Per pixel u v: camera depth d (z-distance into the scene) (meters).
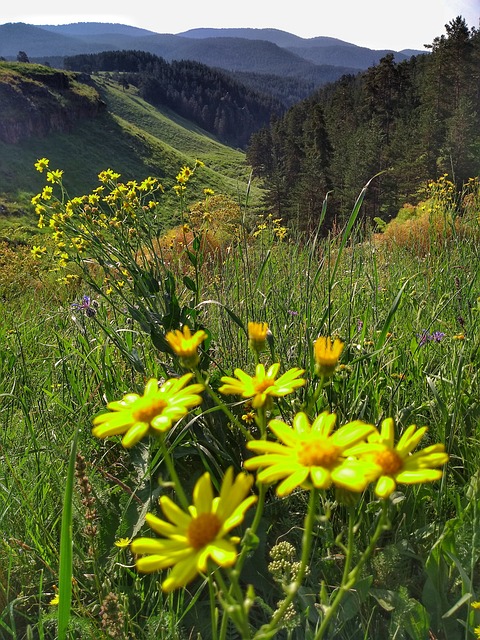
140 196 2.33
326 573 1.54
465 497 1.70
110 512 1.72
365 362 2.13
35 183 75.31
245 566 1.58
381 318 2.66
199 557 0.68
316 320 2.46
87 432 2.10
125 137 91.69
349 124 61.84
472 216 4.27
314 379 1.98
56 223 2.21
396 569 1.49
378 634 1.41
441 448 0.82
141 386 2.21
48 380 2.71
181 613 1.46
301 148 61.31
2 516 1.62
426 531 1.58
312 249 2.32
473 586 1.49
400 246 4.84
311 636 1.27
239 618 0.68
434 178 37.00
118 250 2.15
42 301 4.86
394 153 41.44
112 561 1.58
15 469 1.92
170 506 0.73
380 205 40.41
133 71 196.12
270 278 2.98
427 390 2.13
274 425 0.82
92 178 81.19
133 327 2.71
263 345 1.26
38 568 1.62
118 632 1.29
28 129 80.94
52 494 1.86
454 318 2.75
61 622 1.04
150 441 1.82
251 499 0.71
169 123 141.00
